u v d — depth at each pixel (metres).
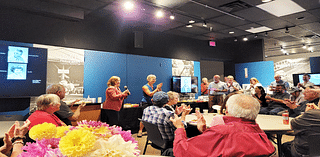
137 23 5.97
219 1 4.47
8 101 4.02
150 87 5.04
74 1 4.32
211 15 5.34
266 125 2.43
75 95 4.95
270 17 5.55
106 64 5.52
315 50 11.91
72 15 4.61
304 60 11.66
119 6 4.63
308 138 1.67
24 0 3.99
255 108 1.31
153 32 6.61
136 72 6.07
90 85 5.22
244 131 1.22
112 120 4.27
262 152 1.17
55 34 4.70
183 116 1.98
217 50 8.52
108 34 5.59
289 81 12.08
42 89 4.25
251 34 7.44
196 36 7.48
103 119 4.43
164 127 2.21
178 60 7.17
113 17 5.46
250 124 1.28
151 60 6.44
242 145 1.17
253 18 5.62
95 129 0.86
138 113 5.04
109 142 0.75
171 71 6.93
